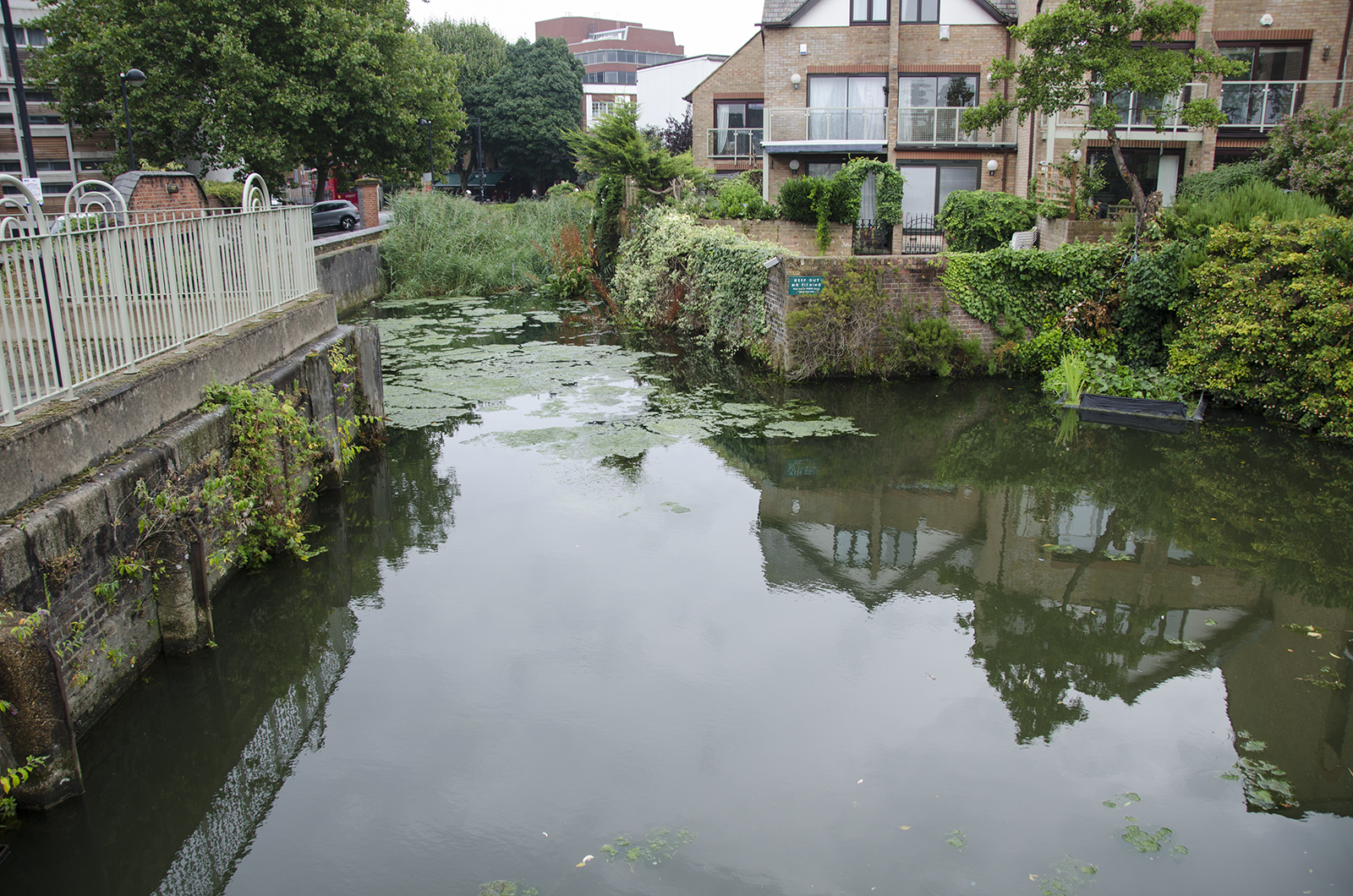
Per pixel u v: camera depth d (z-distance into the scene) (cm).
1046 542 862
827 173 2416
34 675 450
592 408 1311
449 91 3156
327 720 577
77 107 2520
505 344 1817
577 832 475
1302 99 1991
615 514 921
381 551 833
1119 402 1301
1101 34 1538
